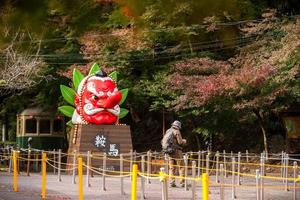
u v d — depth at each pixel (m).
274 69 22.27
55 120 29.17
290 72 21.73
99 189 16.95
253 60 23.48
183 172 17.23
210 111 24.91
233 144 29.73
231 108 24.03
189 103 24.48
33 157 26.48
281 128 28.86
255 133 29.64
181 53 26.28
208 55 25.25
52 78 27.86
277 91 22.36
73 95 23.72
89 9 3.50
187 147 29.62
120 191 16.38
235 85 22.50
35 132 28.80
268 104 22.94
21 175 21.97
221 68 24.00
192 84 23.95
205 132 26.67
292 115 26.20
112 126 22.95
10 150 26.16
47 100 29.50
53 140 28.89
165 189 10.52
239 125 28.44
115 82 23.55
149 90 26.75
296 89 22.73
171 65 26.48
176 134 16.86
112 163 22.47
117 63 27.05
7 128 34.75
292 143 26.20
